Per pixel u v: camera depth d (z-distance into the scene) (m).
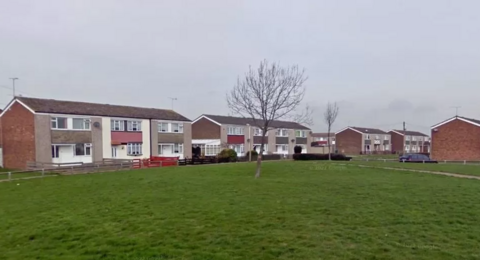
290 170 25.38
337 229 8.23
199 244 7.27
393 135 98.00
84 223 9.40
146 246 7.22
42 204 12.70
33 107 30.59
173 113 46.88
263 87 21.36
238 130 56.62
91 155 34.59
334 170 25.52
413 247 6.86
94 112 35.28
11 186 18.64
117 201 12.59
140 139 40.06
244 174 22.08
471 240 7.29
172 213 10.27
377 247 6.89
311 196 12.95
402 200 11.98
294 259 6.31
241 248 6.97
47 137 30.91
